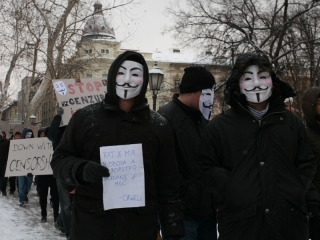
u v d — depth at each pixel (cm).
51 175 757
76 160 246
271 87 280
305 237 265
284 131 270
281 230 255
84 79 610
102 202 246
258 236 257
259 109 289
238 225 264
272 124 271
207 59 2162
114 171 247
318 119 358
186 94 354
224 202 273
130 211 249
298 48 2070
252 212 257
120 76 259
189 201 330
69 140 259
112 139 252
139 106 261
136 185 248
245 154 270
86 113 260
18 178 991
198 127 355
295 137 273
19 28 1689
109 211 247
